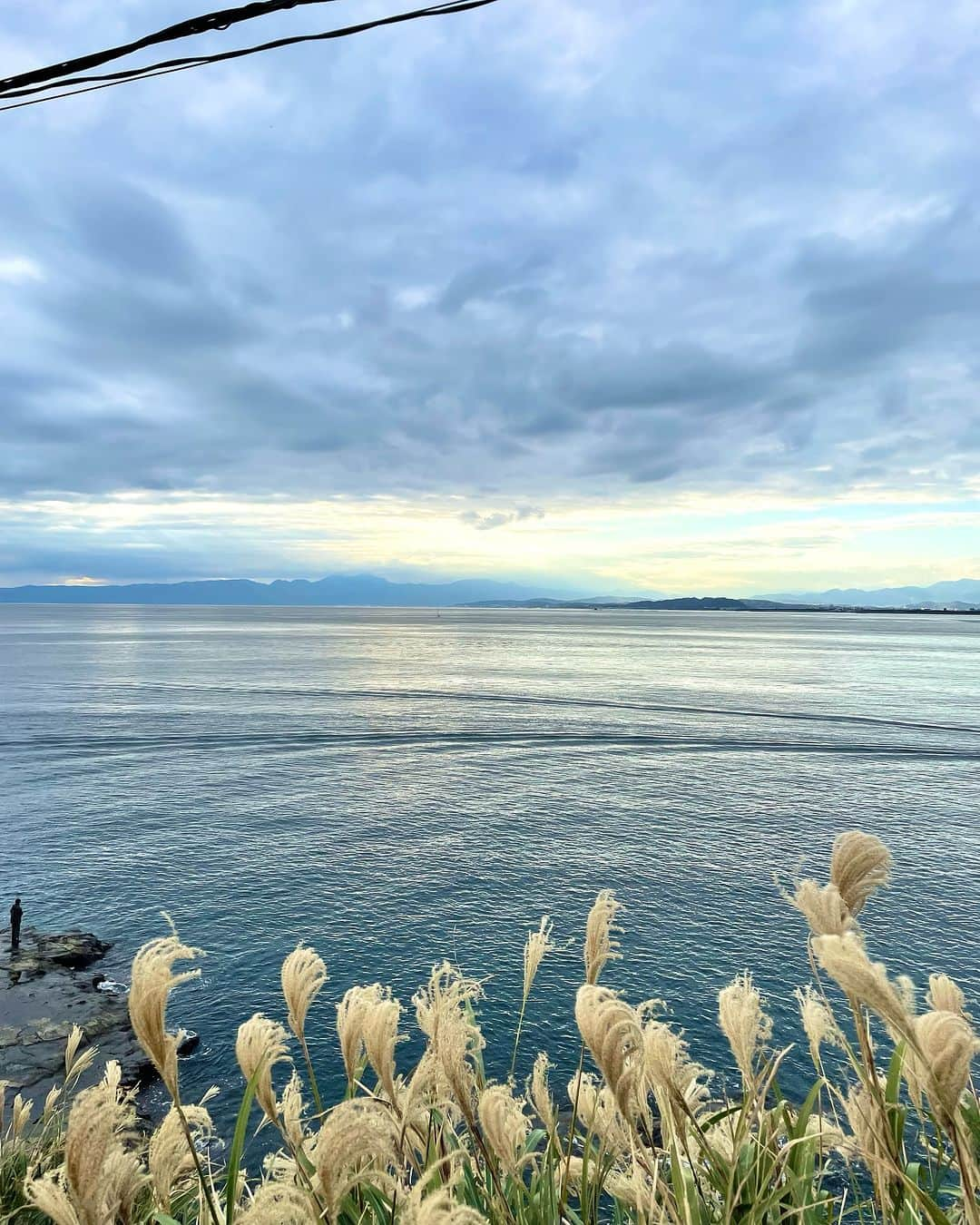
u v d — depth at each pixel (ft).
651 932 104.63
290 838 150.30
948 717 306.35
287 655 613.11
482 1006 83.97
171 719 290.15
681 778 203.10
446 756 231.71
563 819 163.94
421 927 108.17
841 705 339.77
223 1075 74.13
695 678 459.32
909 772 207.31
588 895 119.55
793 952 98.02
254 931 107.96
